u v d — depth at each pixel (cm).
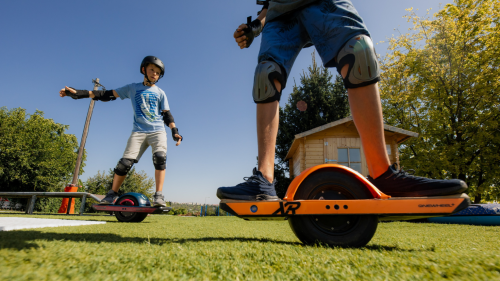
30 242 109
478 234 257
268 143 159
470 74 1379
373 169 152
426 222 580
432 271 83
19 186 2978
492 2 1400
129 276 70
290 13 174
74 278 66
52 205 2212
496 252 123
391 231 301
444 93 1425
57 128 3534
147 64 403
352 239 140
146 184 2733
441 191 135
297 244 150
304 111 1925
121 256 93
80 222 323
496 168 1291
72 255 90
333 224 143
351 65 149
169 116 424
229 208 146
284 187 1836
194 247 122
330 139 1030
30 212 745
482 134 1270
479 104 1369
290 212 141
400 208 137
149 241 139
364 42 149
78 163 1387
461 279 75
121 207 407
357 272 82
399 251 128
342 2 161
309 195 148
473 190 1438
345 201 138
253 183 150
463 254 113
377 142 149
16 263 75
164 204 411
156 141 408
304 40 180
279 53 168
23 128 3209
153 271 77
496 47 1348
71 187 1023
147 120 404
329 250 124
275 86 162
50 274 67
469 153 1328
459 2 1465
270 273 81
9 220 292
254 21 187
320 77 2008
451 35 1404
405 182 144
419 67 1474
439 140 1466
